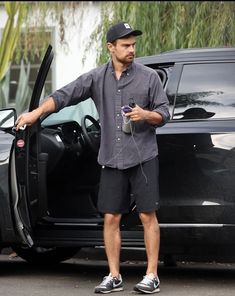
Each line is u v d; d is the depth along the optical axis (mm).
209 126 6469
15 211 6680
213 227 6387
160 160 6527
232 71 6625
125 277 7332
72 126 7445
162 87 6316
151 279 6309
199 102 6609
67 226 6848
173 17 10430
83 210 7188
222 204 6355
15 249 8109
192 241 6473
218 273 7621
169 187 6496
